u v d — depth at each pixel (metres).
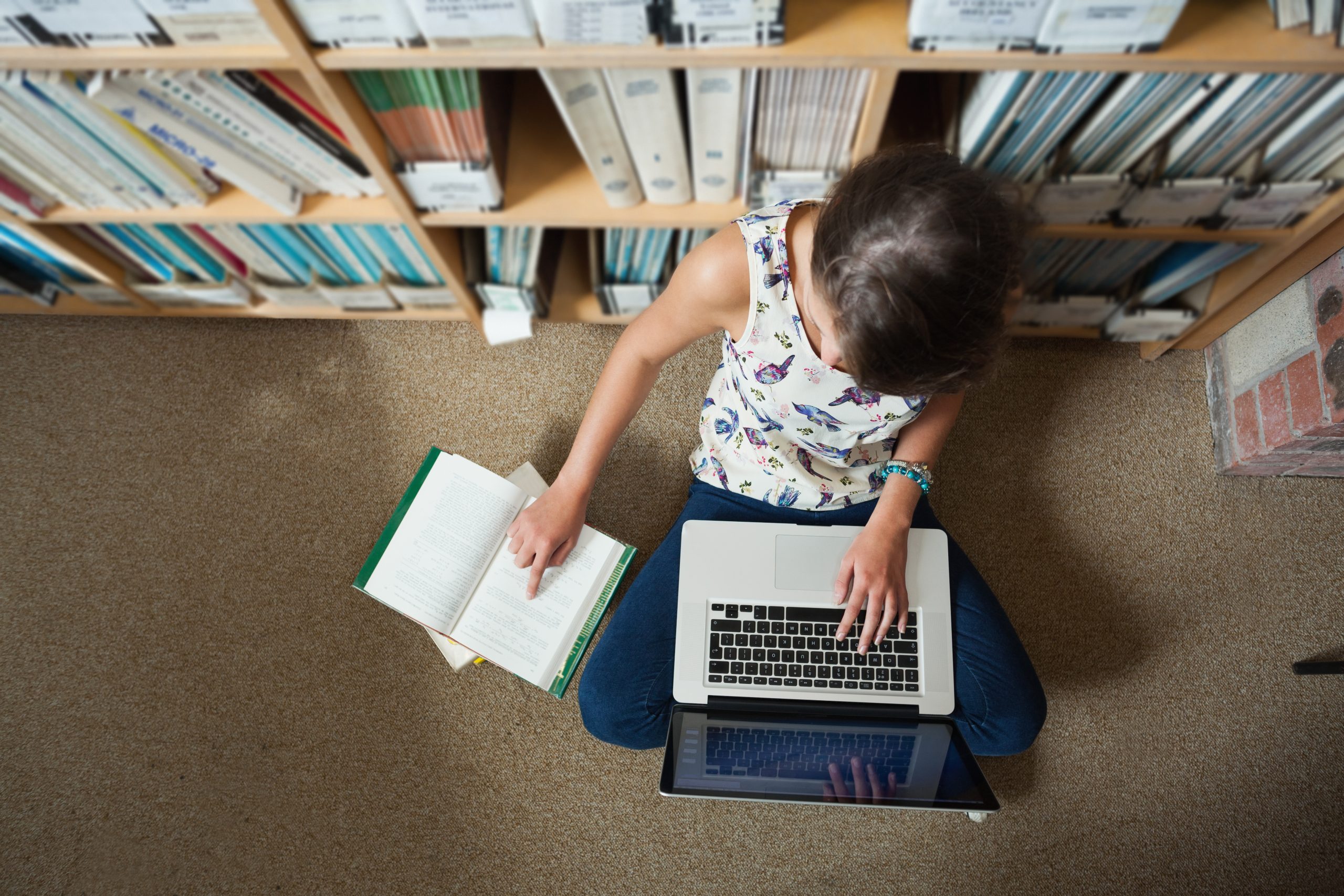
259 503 1.58
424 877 1.38
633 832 1.39
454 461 1.33
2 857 1.38
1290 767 1.40
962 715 1.21
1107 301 1.42
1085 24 0.86
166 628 1.50
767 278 0.96
